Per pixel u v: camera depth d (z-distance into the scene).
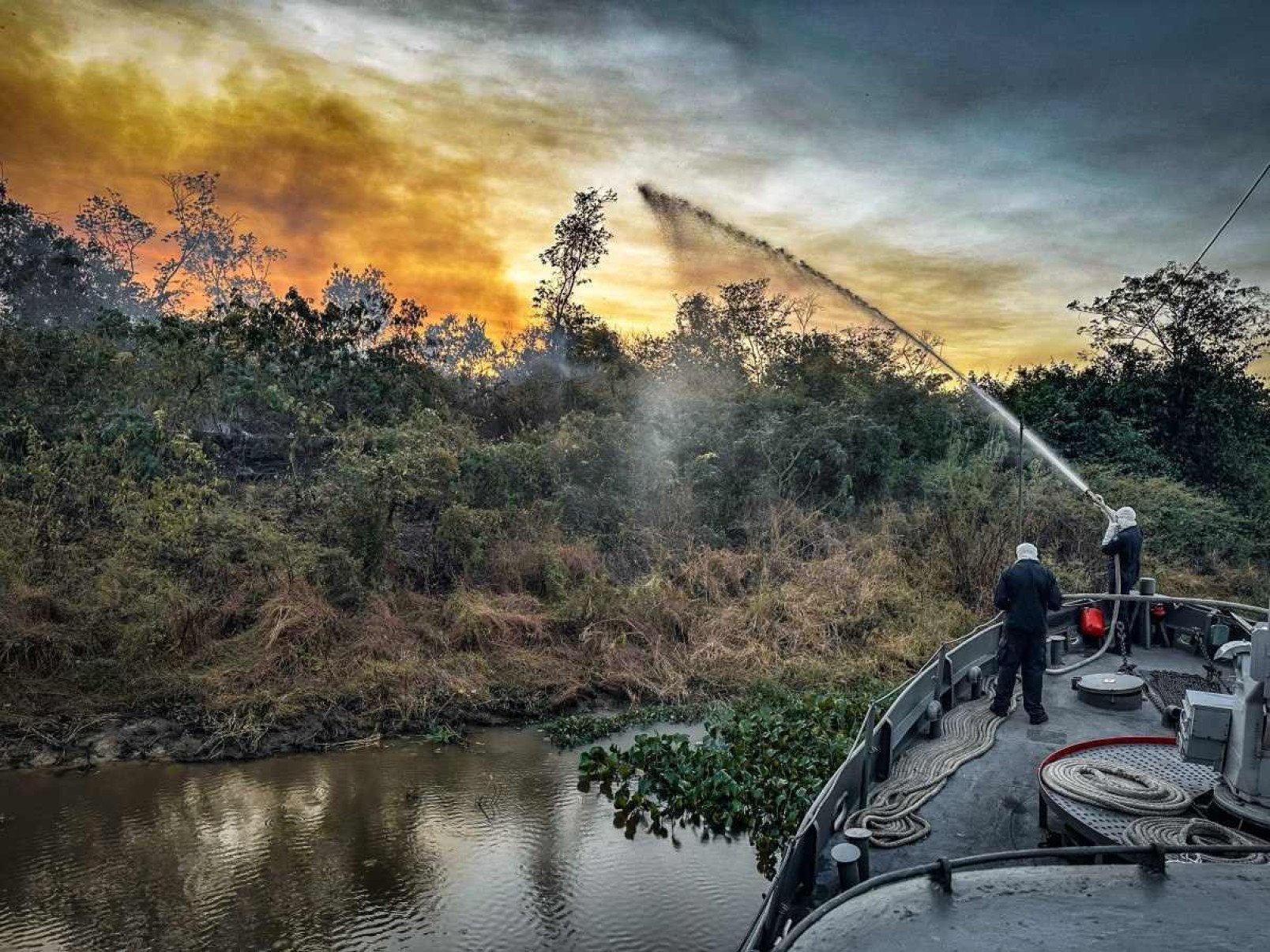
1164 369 23.41
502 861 7.74
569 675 12.81
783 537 17.28
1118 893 3.60
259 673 11.44
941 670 7.70
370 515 14.03
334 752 10.31
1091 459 21.78
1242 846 3.83
